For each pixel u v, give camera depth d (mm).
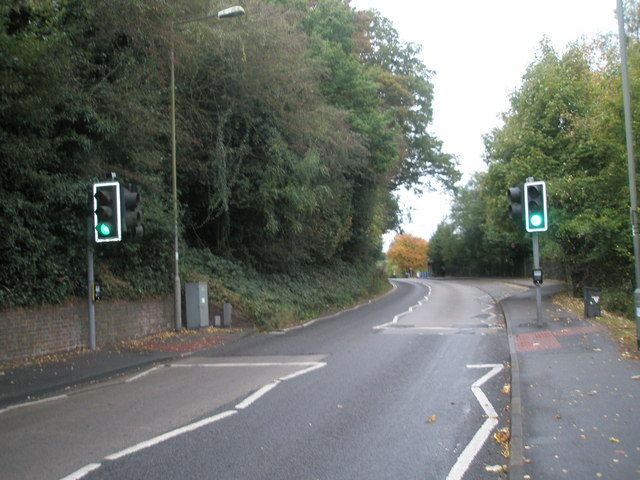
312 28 27844
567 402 6984
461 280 57625
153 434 6316
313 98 20906
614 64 22281
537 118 24031
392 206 42125
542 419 6320
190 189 20016
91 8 12219
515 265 56219
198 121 18312
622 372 8406
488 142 27531
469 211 59094
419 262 95250
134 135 14008
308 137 20312
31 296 11039
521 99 24234
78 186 11969
